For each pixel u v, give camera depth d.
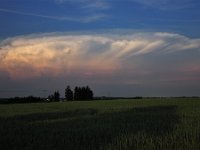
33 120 31.84
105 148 15.07
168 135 17.22
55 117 35.34
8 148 16.45
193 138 15.82
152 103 58.28
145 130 19.61
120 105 54.47
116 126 22.72
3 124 27.22
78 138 18.16
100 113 37.81
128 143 15.93
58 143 16.84
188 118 26.27
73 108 48.72
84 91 130.38
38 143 17.06
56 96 126.12
